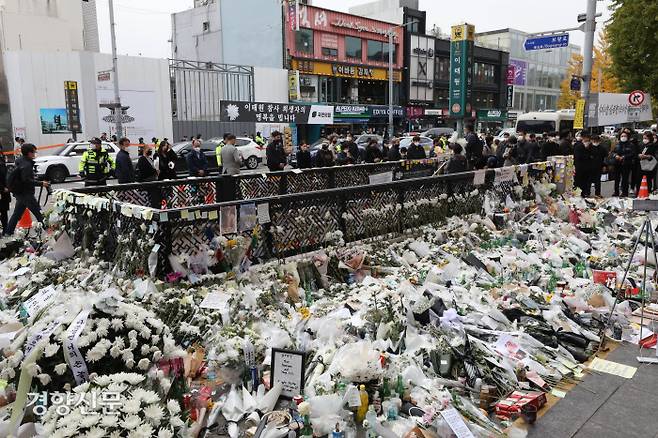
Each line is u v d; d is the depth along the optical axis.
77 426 2.48
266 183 10.37
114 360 3.06
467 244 7.72
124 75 27.42
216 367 4.01
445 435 3.32
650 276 6.56
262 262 6.02
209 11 38.56
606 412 3.73
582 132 13.88
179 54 41.84
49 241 6.72
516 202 10.30
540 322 4.99
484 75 50.62
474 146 13.05
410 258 6.98
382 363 3.83
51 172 19.12
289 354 3.74
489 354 4.27
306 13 35.59
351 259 6.51
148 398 2.70
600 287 5.80
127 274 5.41
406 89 43.41
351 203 7.12
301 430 3.26
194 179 9.07
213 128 30.92
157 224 5.18
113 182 17.23
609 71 25.34
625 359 4.59
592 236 8.95
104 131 27.14
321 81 37.59
